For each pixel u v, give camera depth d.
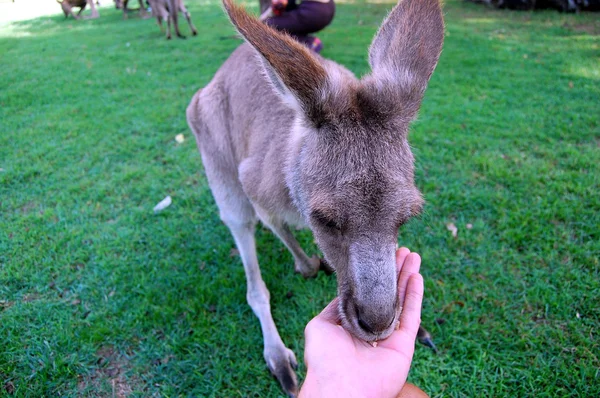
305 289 0.54
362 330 0.29
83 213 0.69
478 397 0.41
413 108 0.31
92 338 0.48
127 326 0.50
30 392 0.44
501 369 0.43
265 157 0.41
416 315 0.33
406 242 0.59
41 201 0.72
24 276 0.57
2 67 1.42
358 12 2.05
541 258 0.55
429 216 0.63
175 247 0.61
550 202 0.63
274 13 1.01
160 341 0.49
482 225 0.60
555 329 0.46
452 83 1.07
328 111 0.30
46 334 0.50
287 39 0.31
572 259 0.54
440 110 0.92
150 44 1.64
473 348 0.45
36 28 2.23
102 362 0.47
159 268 0.58
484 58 1.24
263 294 0.49
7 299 0.54
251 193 0.44
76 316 0.52
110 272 0.57
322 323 0.32
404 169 0.30
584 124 0.83
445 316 0.49
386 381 0.29
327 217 0.29
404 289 0.35
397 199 0.29
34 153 0.84
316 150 0.31
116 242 0.62
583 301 0.49
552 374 0.42
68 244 0.62
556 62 1.20
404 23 0.34
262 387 0.44
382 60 0.34
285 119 0.40
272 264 0.58
